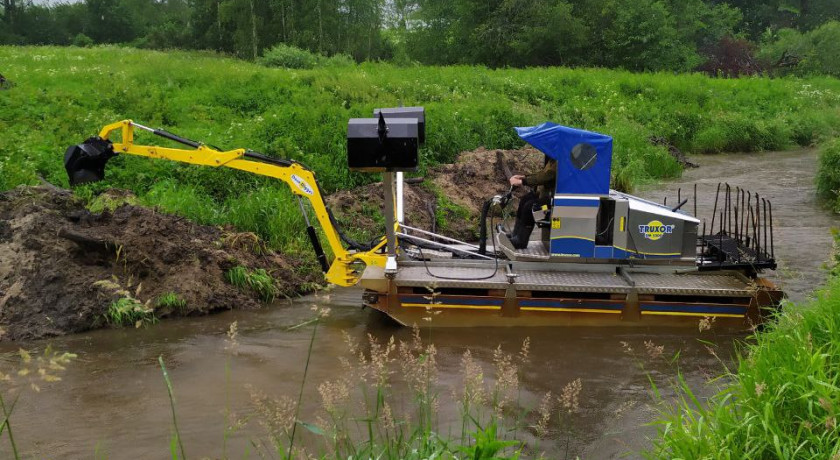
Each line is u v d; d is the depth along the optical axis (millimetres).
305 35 49844
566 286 7258
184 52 44781
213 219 10086
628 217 7605
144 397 5805
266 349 6934
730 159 22094
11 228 8148
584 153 7469
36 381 6105
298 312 8180
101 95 15297
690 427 4449
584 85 26922
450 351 6809
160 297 7973
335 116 14930
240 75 19953
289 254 9758
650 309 7324
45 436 5117
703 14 54219
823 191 14859
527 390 5918
